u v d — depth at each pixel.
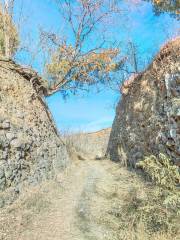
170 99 9.57
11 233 6.35
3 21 14.20
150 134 11.30
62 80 17.27
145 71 13.54
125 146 15.27
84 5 16.86
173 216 6.14
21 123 10.07
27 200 8.18
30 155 9.94
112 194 9.20
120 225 6.77
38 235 6.45
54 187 10.06
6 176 8.02
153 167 6.61
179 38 10.70
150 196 7.09
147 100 12.25
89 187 10.37
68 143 20.09
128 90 16.73
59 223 7.18
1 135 8.46
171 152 9.26
